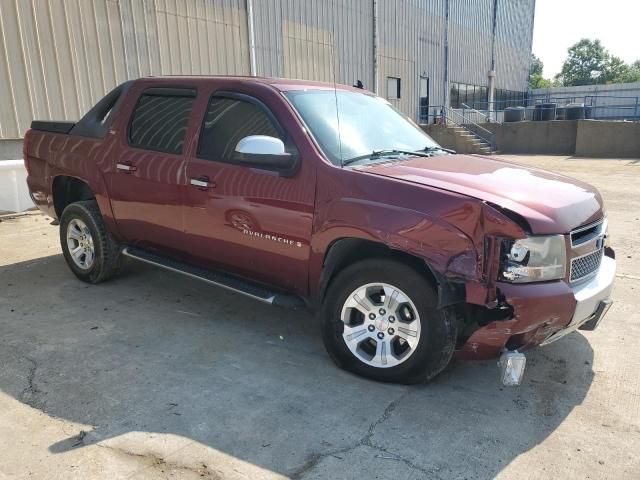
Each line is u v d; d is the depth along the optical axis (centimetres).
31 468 258
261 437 284
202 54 1311
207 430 290
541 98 3816
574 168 1580
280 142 347
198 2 1284
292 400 321
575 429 296
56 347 387
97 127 488
